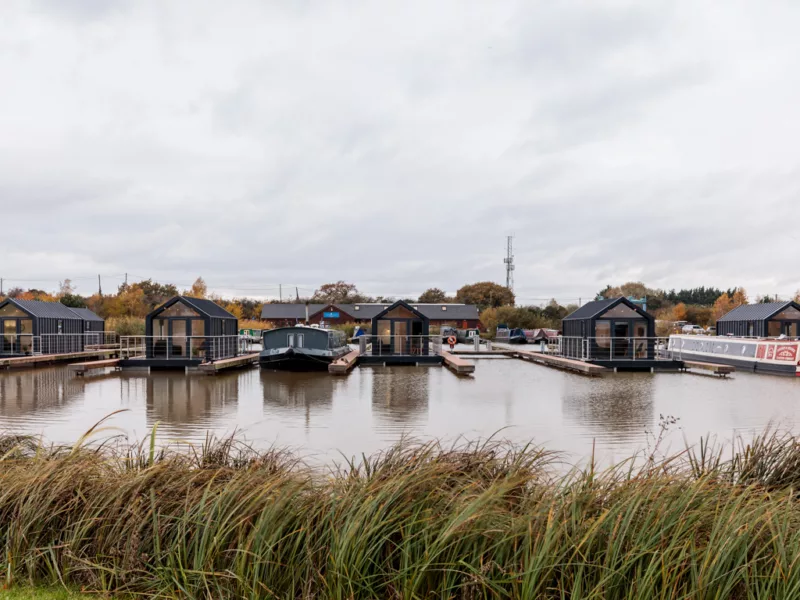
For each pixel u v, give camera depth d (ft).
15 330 91.97
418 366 87.97
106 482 17.30
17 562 15.62
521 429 37.68
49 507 16.66
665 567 12.59
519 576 13.12
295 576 14.06
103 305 207.21
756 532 13.70
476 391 57.26
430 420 40.70
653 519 13.92
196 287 254.27
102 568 14.87
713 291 383.24
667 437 35.32
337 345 94.02
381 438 34.78
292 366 79.51
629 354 85.76
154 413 43.78
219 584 14.17
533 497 15.39
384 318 93.15
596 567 13.20
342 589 13.56
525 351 110.32
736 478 20.53
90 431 18.45
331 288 327.88
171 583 14.40
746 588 12.75
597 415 43.04
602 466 28.58
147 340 81.92
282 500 14.89
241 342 115.24
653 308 316.81
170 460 18.33
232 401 50.08
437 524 14.40
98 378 69.56
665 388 60.39
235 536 14.92
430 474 16.19
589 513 14.87
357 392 56.39
